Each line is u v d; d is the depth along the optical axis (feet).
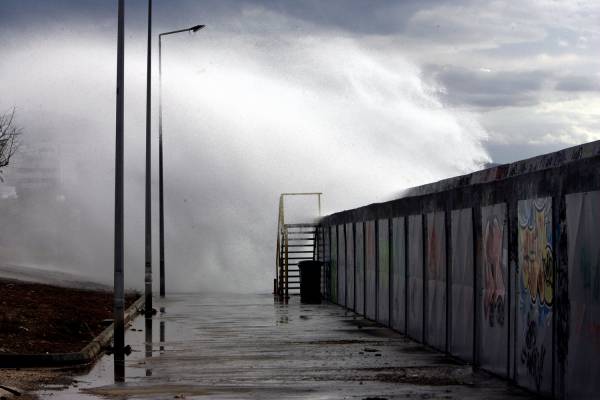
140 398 65.21
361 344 100.42
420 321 101.14
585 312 58.23
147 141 140.05
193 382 73.26
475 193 82.17
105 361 86.89
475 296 81.76
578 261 59.47
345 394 66.54
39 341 94.63
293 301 172.65
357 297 142.31
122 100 94.32
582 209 58.85
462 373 77.82
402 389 69.10
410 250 106.22
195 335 110.22
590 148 65.21
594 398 56.95
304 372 78.74
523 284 69.62
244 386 70.74
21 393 67.10
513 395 66.49
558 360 62.59
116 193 93.66
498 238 75.56
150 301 138.31
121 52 94.32
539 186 66.64
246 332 113.70
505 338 73.51
